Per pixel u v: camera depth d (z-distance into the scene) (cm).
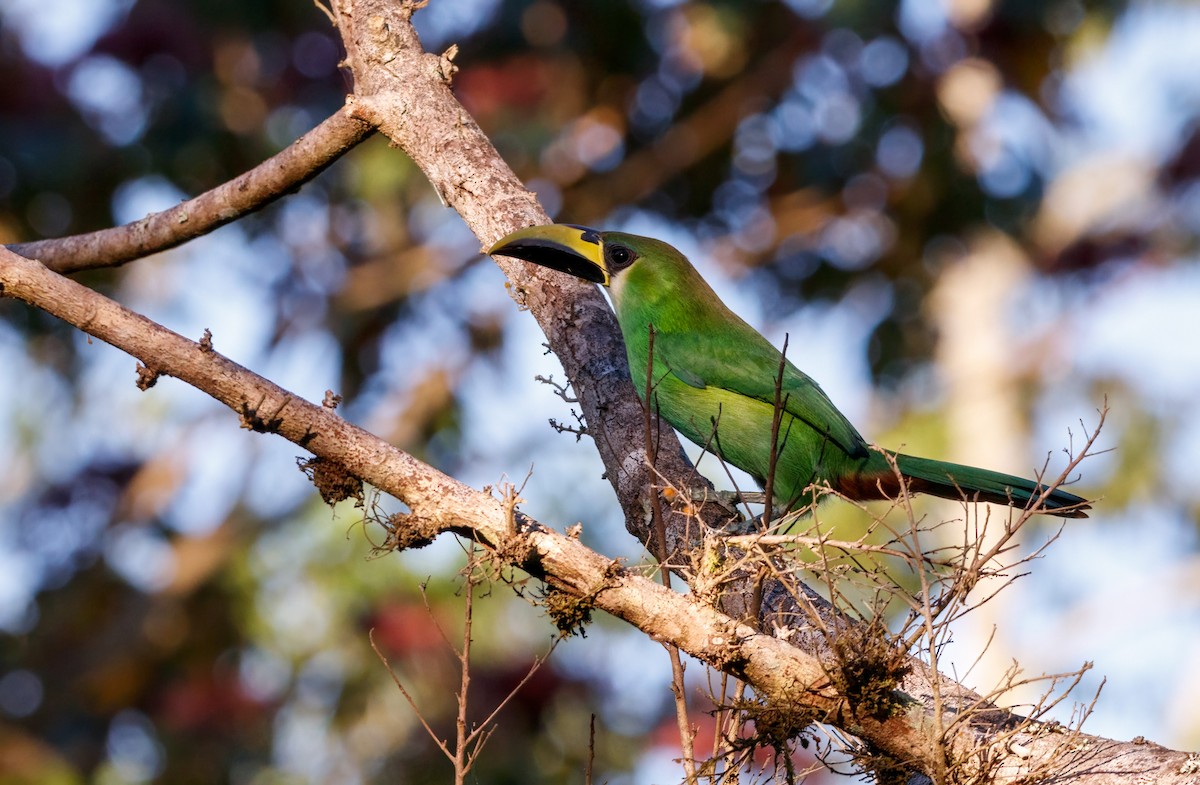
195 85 1354
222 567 1439
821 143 1510
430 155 684
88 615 1490
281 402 475
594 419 665
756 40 1484
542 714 1216
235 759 1340
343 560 1333
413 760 1233
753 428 722
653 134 1556
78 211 1391
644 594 470
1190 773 455
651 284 742
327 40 1398
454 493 471
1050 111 1477
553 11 1437
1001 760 465
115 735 1412
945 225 1544
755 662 468
